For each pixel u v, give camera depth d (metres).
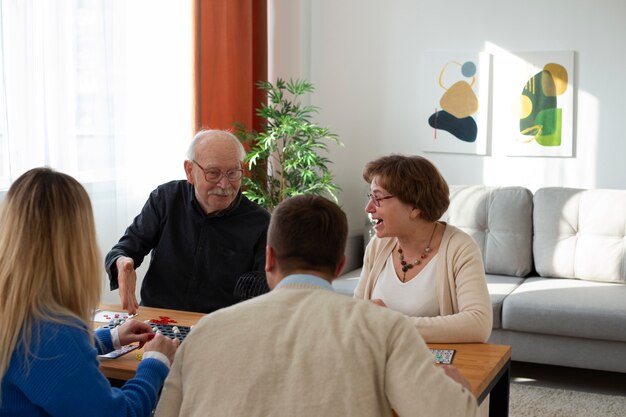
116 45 4.12
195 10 4.75
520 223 4.79
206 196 2.92
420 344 1.49
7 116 3.46
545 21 5.24
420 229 2.64
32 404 1.60
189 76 4.78
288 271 1.60
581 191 4.73
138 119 4.37
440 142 5.53
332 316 1.50
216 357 1.49
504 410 2.39
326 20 5.78
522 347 4.16
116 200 4.13
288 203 1.62
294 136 5.25
